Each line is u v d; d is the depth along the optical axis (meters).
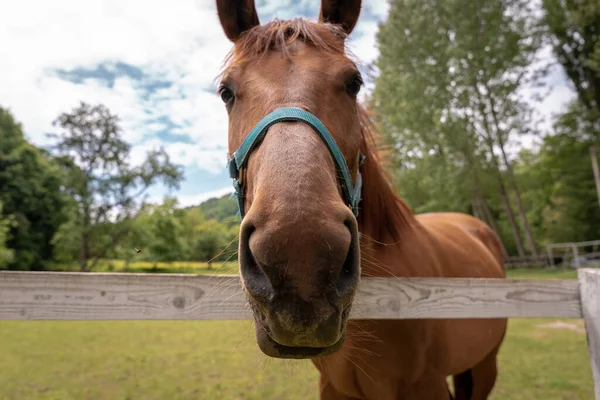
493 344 2.46
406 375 1.66
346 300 0.90
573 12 16.83
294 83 1.24
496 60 16.94
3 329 8.67
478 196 19.64
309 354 0.93
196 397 4.01
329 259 0.84
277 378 4.57
